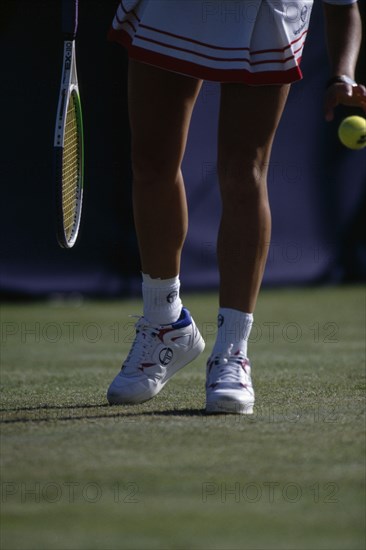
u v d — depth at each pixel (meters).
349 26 10.61
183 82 10.63
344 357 16.62
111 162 28.48
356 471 7.66
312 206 31.27
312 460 8.01
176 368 11.42
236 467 7.80
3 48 27.36
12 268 28.44
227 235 10.43
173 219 11.05
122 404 11.02
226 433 9.03
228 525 6.42
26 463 7.96
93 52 27.84
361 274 32.09
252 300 10.44
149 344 11.16
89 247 28.91
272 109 10.41
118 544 6.06
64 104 10.76
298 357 16.69
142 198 10.99
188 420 9.75
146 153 10.82
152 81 10.61
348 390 12.16
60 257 28.75
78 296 28.91
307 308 25.78
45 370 15.36
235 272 10.39
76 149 12.18
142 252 11.18
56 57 27.58
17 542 6.11
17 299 28.64
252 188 10.40
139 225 11.10
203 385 13.02
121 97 28.14
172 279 11.20
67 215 11.61
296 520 6.53
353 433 9.01
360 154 31.67
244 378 10.23
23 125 27.59
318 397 11.48
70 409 10.66
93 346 19.25
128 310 26.50
